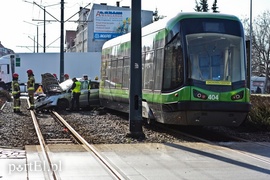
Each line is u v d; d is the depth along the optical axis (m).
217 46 14.26
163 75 14.91
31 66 47.75
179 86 14.04
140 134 13.70
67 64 46.97
